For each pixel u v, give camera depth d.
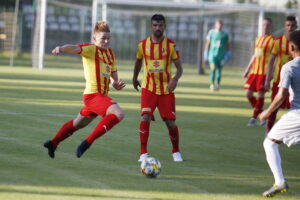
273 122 33.03
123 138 30.02
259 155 27.33
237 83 79.94
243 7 102.44
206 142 30.30
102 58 22.52
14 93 48.91
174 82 24.78
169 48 25.03
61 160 23.44
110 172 21.73
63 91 53.16
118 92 56.53
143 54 25.41
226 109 46.47
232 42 115.69
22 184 19.02
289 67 19.27
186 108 45.56
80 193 18.33
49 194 17.97
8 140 27.28
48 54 119.62
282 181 19.03
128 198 18.06
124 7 119.19
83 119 22.81
